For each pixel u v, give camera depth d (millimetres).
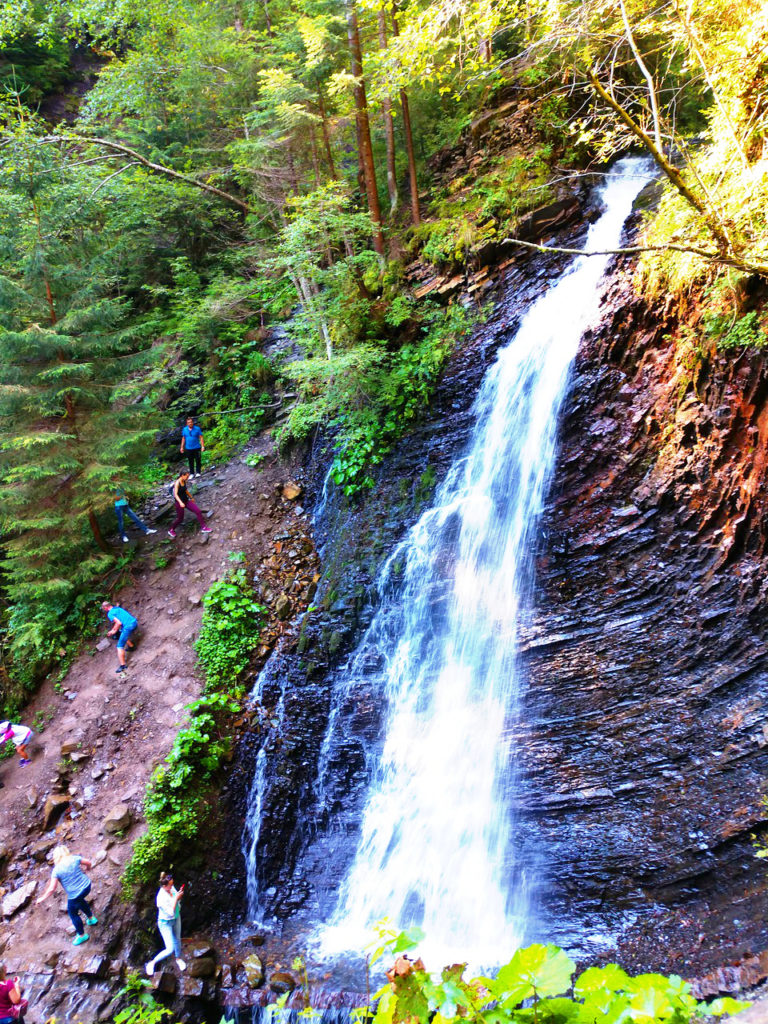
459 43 7695
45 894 7625
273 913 8320
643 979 1616
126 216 16641
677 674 7367
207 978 7309
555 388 9938
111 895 7875
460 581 9875
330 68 14039
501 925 7090
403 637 10039
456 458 11320
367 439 12484
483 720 8523
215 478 14430
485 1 7113
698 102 12305
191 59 17516
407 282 13938
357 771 9172
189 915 8125
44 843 8672
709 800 6488
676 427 8203
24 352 11438
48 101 24562
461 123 15117
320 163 16094
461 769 8352
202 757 9258
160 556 12602
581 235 11305
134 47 21625
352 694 9852
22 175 11250
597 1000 1588
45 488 11820
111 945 7500
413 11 9445
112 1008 6902
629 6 6336
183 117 19250
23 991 7027
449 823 8062
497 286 12258
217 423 15945
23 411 11656
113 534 13266
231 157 15867
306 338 13219
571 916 6773
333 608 10867
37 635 11172
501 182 12945
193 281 17547
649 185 10547
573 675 8102
